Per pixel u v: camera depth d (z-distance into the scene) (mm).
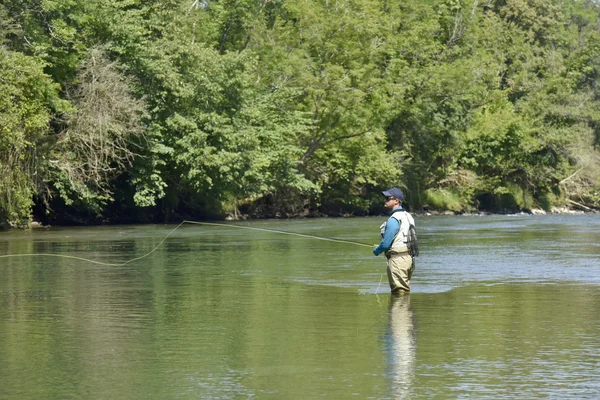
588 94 91750
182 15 52031
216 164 50000
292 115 61250
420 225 48844
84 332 12672
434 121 76625
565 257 25062
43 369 10297
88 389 9383
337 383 9578
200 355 11039
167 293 16984
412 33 74500
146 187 49656
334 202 70688
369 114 66125
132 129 45969
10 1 42938
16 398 9047
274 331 12688
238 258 24969
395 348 11438
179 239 34469
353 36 65938
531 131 84375
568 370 10148
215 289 17578
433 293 16906
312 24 65188
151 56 48969
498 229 43219
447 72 75125
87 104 44562
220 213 59438
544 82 89562
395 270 16719
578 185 88062
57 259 24719
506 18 96188
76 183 44812
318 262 23531
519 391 9242
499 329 12789
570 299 16000
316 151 67188
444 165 81875
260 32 64312
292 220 56844
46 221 49156
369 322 13438
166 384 9578
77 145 44812
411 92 74750
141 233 39375
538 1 97188
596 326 13039
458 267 22047
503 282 18719
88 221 51156
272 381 9688
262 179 54469
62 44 45812
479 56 84125
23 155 40844
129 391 9289
